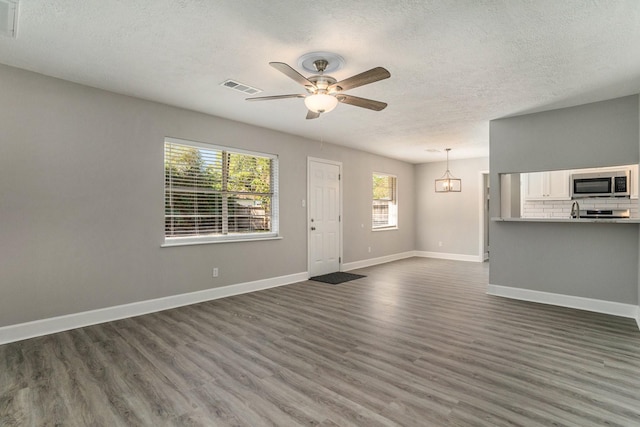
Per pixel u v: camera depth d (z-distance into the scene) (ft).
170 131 13.35
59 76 10.60
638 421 6.15
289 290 16.44
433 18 7.38
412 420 6.20
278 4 6.91
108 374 7.95
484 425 6.05
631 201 16.85
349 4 6.91
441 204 27.43
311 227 19.34
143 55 9.21
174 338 10.18
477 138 19.01
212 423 6.16
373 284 17.74
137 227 12.48
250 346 9.59
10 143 9.97
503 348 9.40
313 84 8.88
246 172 16.29
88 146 11.37
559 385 7.41
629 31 7.80
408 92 11.79
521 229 14.62
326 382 7.59
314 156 19.54
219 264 14.98
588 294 13.10
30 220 10.30
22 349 9.36
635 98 12.01
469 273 20.77
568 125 13.34
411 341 9.93
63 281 10.87
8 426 6.11
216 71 10.19
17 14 7.28
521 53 8.95
